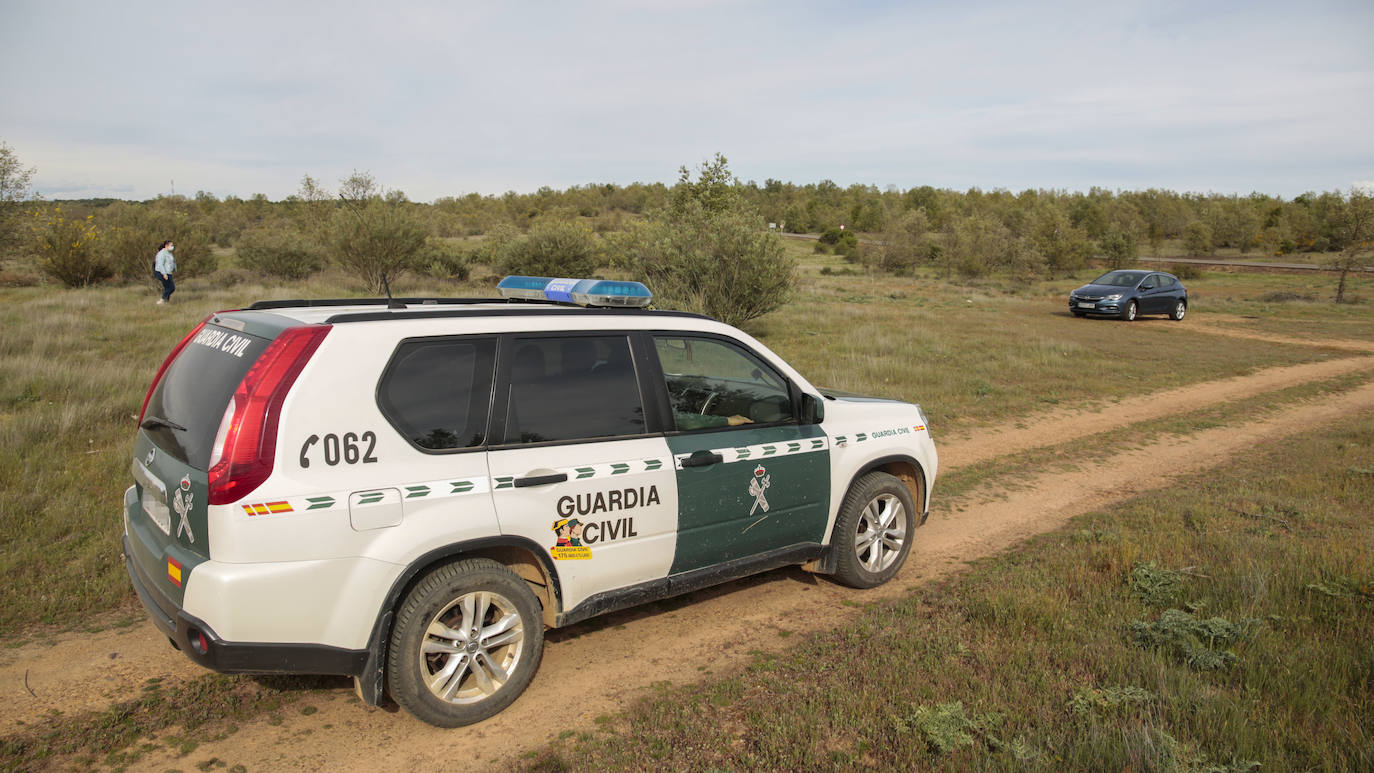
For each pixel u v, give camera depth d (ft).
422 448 11.03
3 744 10.64
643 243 62.34
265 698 12.16
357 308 13.17
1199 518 21.36
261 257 96.48
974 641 13.84
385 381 10.85
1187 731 10.82
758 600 16.28
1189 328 79.15
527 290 15.37
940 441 32.14
